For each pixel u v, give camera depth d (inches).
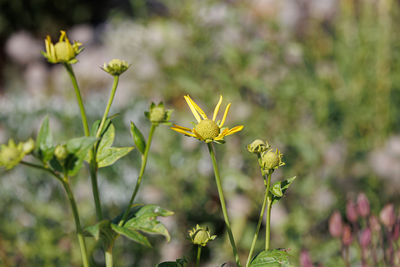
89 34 93.2
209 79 59.4
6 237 47.8
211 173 55.8
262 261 23.3
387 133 55.1
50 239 45.6
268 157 23.7
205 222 54.6
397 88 56.2
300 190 52.4
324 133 53.6
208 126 23.4
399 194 49.1
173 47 61.1
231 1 62.6
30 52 106.1
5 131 68.6
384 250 32.2
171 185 54.9
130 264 50.6
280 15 59.1
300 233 49.1
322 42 59.4
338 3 58.2
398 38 54.9
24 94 83.7
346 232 32.7
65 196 54.9
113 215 55.1
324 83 54.2
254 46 56.6
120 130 66.3
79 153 22.4
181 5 62.3
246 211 52.8
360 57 55.2
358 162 52.8
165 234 22.6
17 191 55.6
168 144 55.9
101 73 83.7
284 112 54.9
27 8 133.3
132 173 59.9
